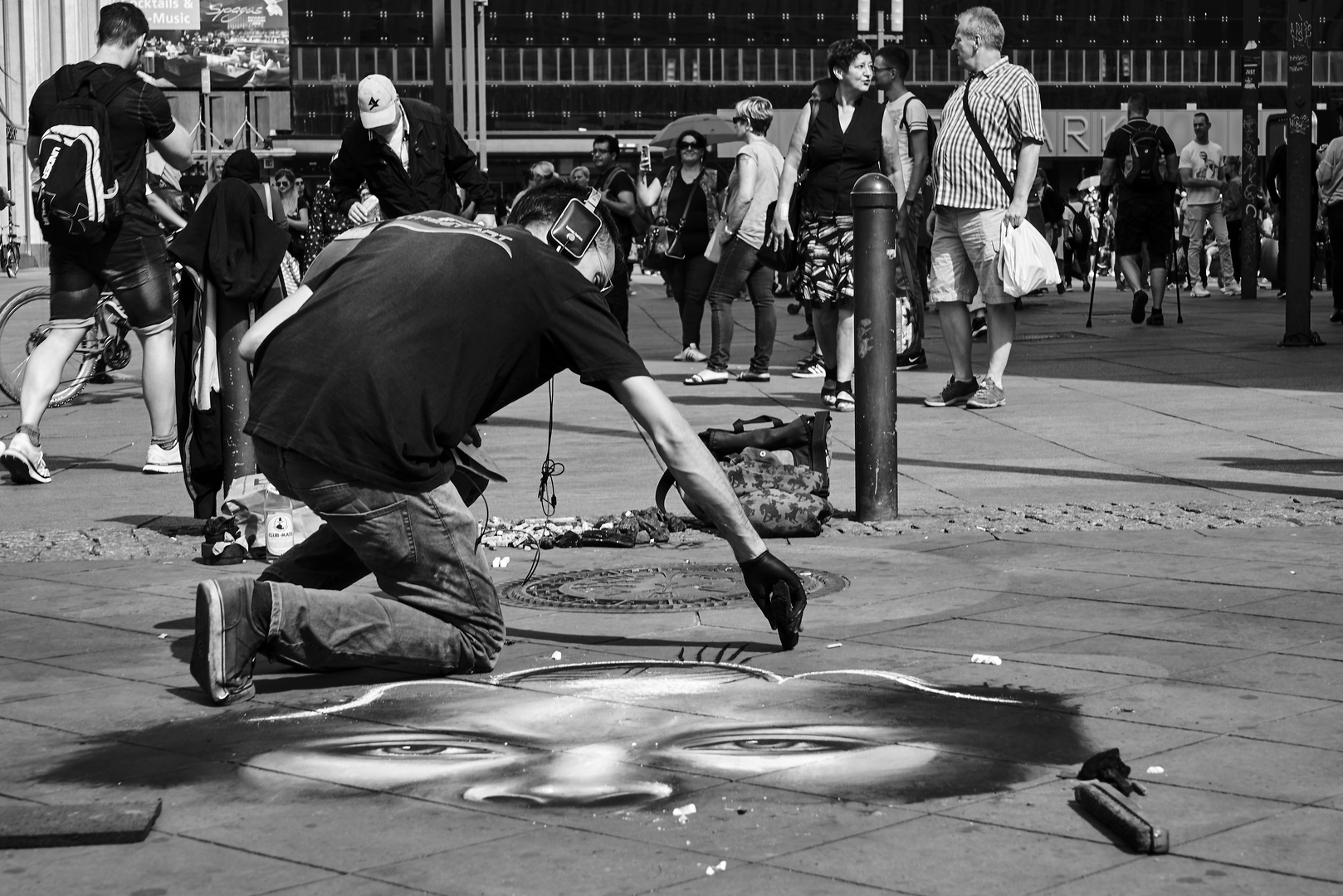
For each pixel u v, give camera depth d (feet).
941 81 281.95
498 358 16.62
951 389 42.01
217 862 12.10
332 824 12.87
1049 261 40.37
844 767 13.99
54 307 34.47
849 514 27.40
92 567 24.54
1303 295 53.83
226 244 25.95
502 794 13.50
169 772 14.34
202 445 26.71
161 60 230.07
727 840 12.30
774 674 17.22
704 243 56.29
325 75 269.23
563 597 21.57
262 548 24.85
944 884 11.37
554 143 276.82
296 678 17.54
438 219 16.88
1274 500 27.94
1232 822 12.50
